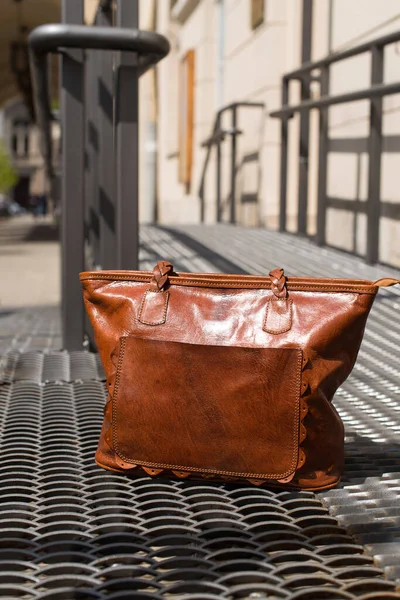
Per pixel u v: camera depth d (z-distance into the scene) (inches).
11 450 81.8
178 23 519.2
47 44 116.0
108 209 137.2
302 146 246.2
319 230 217.2
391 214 219.5
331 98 199.3
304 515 66.9
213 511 66.3
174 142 563.5
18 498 69.9
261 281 73.2
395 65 215.5
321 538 62.1
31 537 62.9
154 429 72.0
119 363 73.1
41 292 362.9
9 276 448.1
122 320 74.2
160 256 196.5
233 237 245.6
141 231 269.1
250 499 70.0
